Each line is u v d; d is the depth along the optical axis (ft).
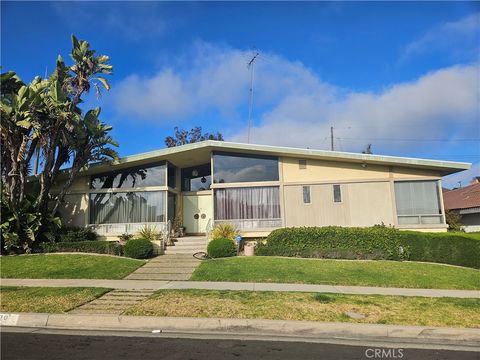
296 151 60.64
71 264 46.70
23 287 35.63
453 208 87.92
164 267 46.34
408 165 59.57
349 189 61.05
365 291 34.01
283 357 19.43
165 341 22.04
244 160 64.13
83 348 20.71
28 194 59.72
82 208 67.36
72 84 59.47
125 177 67.72
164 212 65.41
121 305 28.89
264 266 43.91
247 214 62.59
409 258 51.01
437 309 27.40
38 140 59.52
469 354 20.34
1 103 53.26
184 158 68.95
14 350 20.36
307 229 53.42
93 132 60.75
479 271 44.01
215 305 28.14
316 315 25.89
